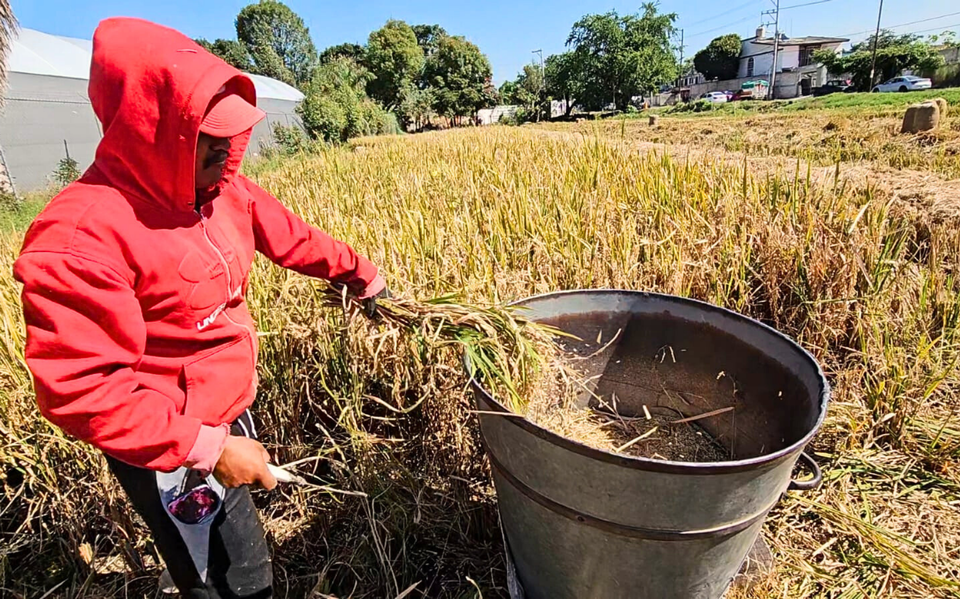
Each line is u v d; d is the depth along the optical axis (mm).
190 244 1301
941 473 2402
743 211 3939
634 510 1383
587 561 1561
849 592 1934
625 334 2314
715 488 1325
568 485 1431
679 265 3273
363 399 2512
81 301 1079
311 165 9516
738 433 2072
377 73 55344
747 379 1996
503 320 1843
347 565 2084
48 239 1086
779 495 1555
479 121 64750
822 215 3744
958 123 12422
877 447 2553
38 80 16703
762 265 3436
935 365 2725
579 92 55906
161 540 1468
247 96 1353
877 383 2674
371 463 2229
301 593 2062
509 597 1992
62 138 17312
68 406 1074
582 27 54719
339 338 2461
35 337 1061
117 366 1154
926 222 4348
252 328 1604
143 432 1143
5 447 2240
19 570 2236
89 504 2279
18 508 2375
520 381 1858
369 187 6473
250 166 13664
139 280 1203
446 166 7305
